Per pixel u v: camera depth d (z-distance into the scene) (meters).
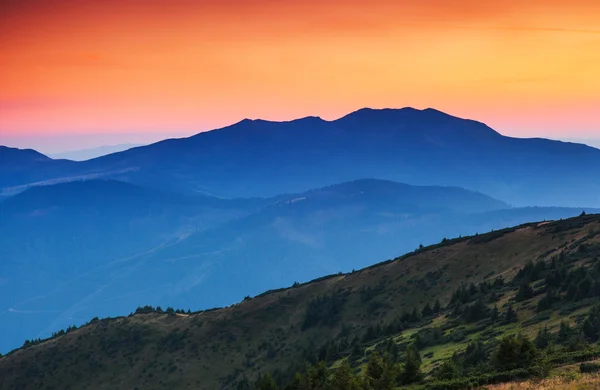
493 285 136.25
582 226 166.62
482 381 62.06
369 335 138.25
